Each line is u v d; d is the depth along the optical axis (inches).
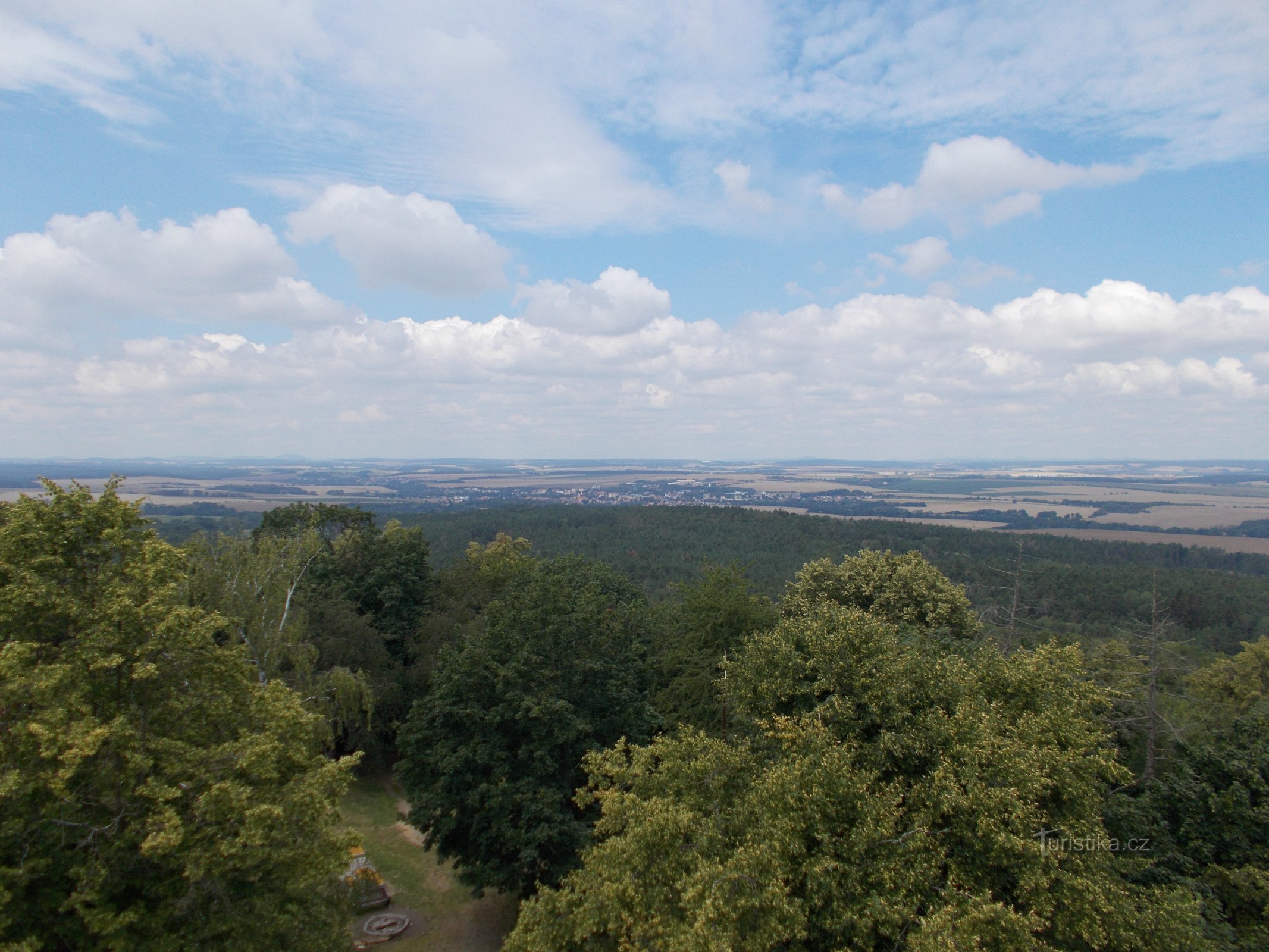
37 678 470.0
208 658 598.5
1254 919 653.9
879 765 617.6
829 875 515.2
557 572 1392.7
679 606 1470.2
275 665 1075.9
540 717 879.7
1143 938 528.4
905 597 1318.9
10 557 534.3
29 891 492.1
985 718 606.5
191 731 592.7
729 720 1098.7
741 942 485.4
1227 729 850.1
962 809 545.3
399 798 1331.2
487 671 938.7
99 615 532.7
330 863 554.6
